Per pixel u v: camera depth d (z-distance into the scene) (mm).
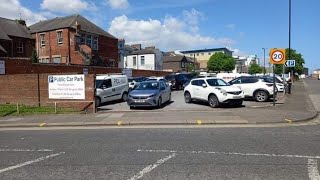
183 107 18688
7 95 19969
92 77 17406
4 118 15578
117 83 22359
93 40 45188
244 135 10359
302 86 46031
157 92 18547
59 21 44281
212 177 6191
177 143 9250
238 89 18359
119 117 14578
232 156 7695
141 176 6352
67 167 7098
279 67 61375
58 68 29328
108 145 9227
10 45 37500
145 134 10859
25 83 19438
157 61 70500
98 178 6301
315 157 7535
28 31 42250
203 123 12898
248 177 6164
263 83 21359
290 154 7820
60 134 11422
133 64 70750
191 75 35375
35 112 16984
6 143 9961
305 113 15109
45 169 6988
